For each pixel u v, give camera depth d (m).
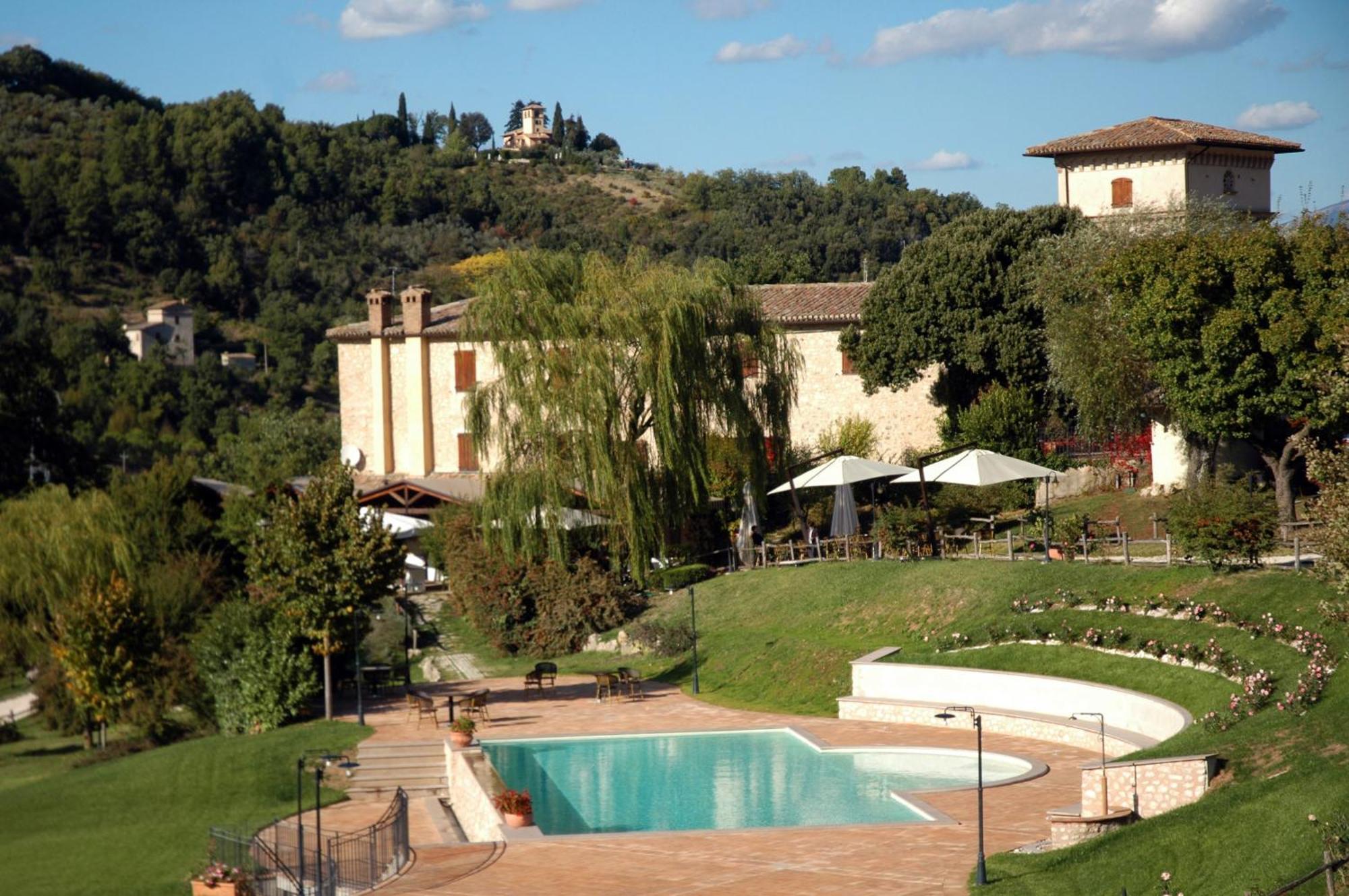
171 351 125.62
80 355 115.31
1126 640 28.52
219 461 92.69
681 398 42.47
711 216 156.75
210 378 119.12
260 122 158.38
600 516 43.19
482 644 45.06
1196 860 17.00
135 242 139.88
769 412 45.28
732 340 44.06
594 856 20.61
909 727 30.66
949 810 22.88
